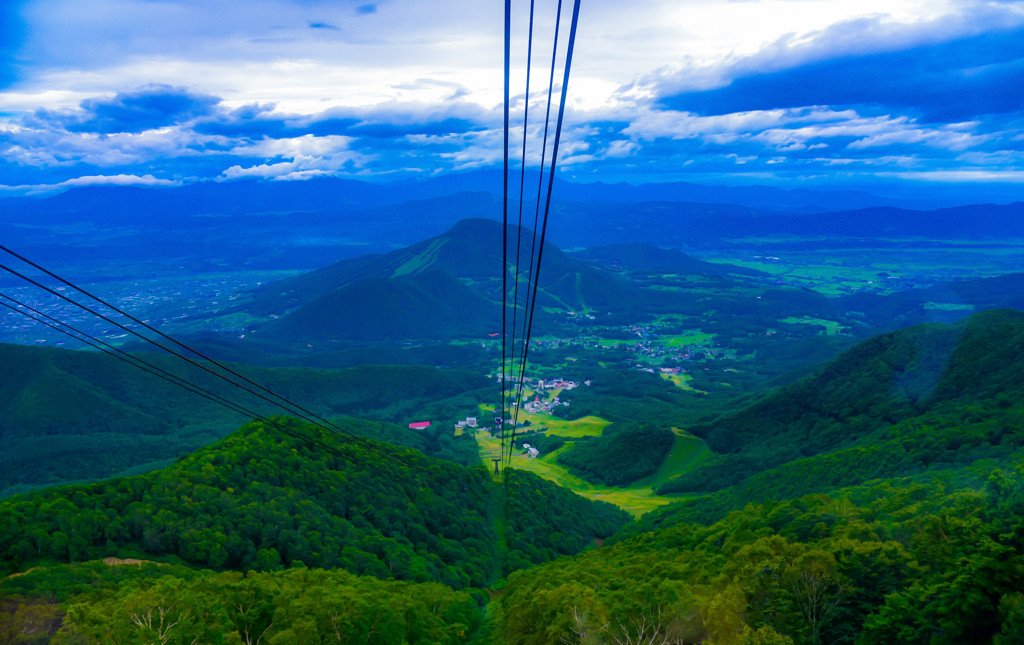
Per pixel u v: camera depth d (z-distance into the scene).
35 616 45.25
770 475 110.00
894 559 38.78
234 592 49.06
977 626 31.36
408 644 48.38
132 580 52.78
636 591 42.25
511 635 48.22
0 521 58.44
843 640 36.03
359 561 68.56
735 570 43.81
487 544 87.06
